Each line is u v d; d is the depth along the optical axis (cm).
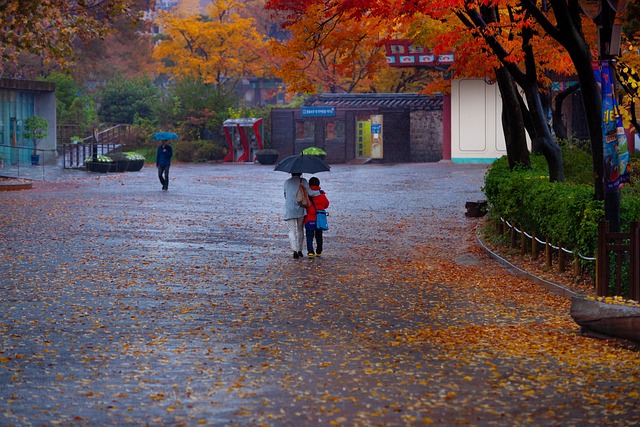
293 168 2061
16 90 5891
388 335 1249
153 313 1411
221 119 7344
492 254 2147
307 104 7038
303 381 975
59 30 3356
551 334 1254
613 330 1196
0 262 1934
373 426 797
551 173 2153
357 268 1950
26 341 1184
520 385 949
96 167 5450
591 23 2448
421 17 2422
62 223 2689
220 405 873
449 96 6272
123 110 8388
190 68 8450
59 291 1595
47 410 851
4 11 3186
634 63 2044
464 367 1041
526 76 2178
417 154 6850
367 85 7762
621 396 894
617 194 1528
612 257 1463
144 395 912
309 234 2092
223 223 2764
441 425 799
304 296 1591
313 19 2405
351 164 6656
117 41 9669
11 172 5109
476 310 1477
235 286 1689
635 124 1992
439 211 3200
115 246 2219
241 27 8388
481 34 2170
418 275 1870
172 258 2039
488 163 6128
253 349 1149
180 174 5366
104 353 1119
